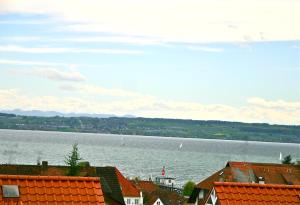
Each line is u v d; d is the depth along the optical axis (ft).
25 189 65.51
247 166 323.78
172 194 393.50
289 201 72.28
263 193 72.28
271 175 323.98
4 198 64.03
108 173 270.46
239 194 71.20
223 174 313.12
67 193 66.59
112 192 260.83
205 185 305.53
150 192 391.45
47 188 66.44
